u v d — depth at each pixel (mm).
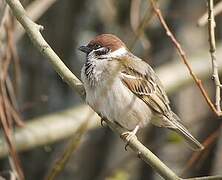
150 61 13273
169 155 14188
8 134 8820
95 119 11102
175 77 11695
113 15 14031
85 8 14148
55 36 13797
